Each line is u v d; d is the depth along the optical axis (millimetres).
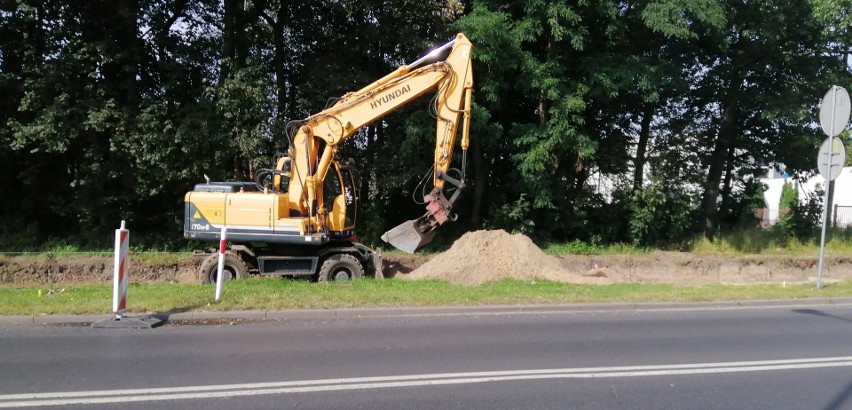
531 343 7883
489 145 17594
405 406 5434
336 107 13047
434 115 13305
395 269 16312
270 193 13016
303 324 8891
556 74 16859
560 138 16547
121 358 6891
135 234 17297
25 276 14328
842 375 6629
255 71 16250
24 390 5754
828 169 12820
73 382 6008
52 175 17922
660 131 20922
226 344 7590
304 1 17750
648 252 18719
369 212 18500
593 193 20250
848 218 25812
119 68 16625
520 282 13109
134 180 16875
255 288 10922
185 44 17250
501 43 15969
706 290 12188
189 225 12773
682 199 19656
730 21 18828
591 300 10742
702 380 6387
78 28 16094
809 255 18750
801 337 8500
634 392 5957
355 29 18000
